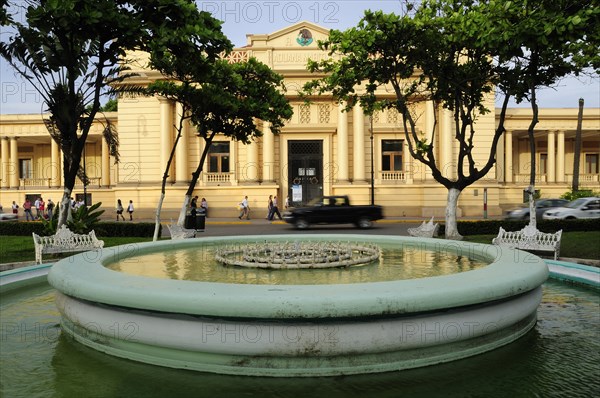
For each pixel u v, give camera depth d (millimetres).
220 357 3236
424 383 3262
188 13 9352
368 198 31734
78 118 11594
